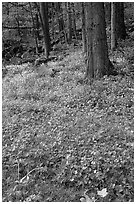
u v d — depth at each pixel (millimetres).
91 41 11516
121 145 6512
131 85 10258
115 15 16156
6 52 26312
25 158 6734
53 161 6434
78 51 19656
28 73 16000
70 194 5242
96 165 5824
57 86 11930
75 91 10602
